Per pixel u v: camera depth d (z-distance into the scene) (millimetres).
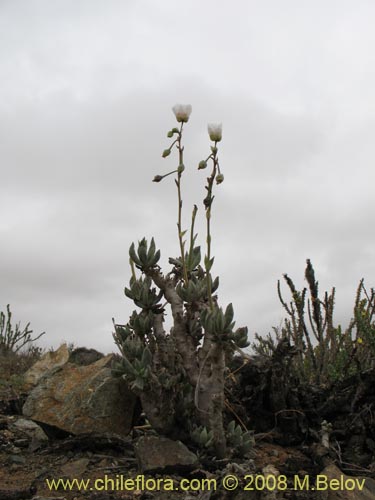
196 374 922
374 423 980
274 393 1036
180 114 903
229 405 1045
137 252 954
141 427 1035
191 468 842
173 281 978
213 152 888
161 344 951
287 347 1058
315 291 1305
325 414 1041
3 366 1872
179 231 937
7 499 775
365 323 1208
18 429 1092
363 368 1201
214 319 850
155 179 915
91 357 1840
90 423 972
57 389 1025
